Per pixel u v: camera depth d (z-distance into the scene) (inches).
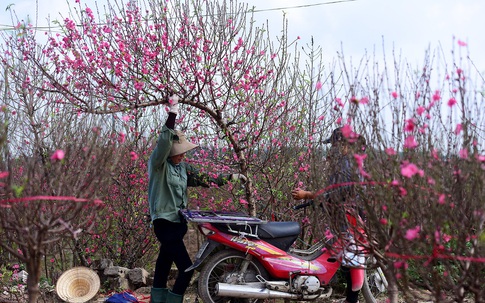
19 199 130.1
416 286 142.9
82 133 159.8
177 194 207.6
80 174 144.3
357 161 130.3
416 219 126.9
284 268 201.5
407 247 126.0
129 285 272.5
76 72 232.1
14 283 250.5
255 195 266.2
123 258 304.3
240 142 246.8
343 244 145.6
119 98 223.5
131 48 231.6
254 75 250.8
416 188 126.7
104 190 153.6
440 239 122.0
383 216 137.5
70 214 154.4
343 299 237.3
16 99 216.7
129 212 303.6
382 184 129.9
